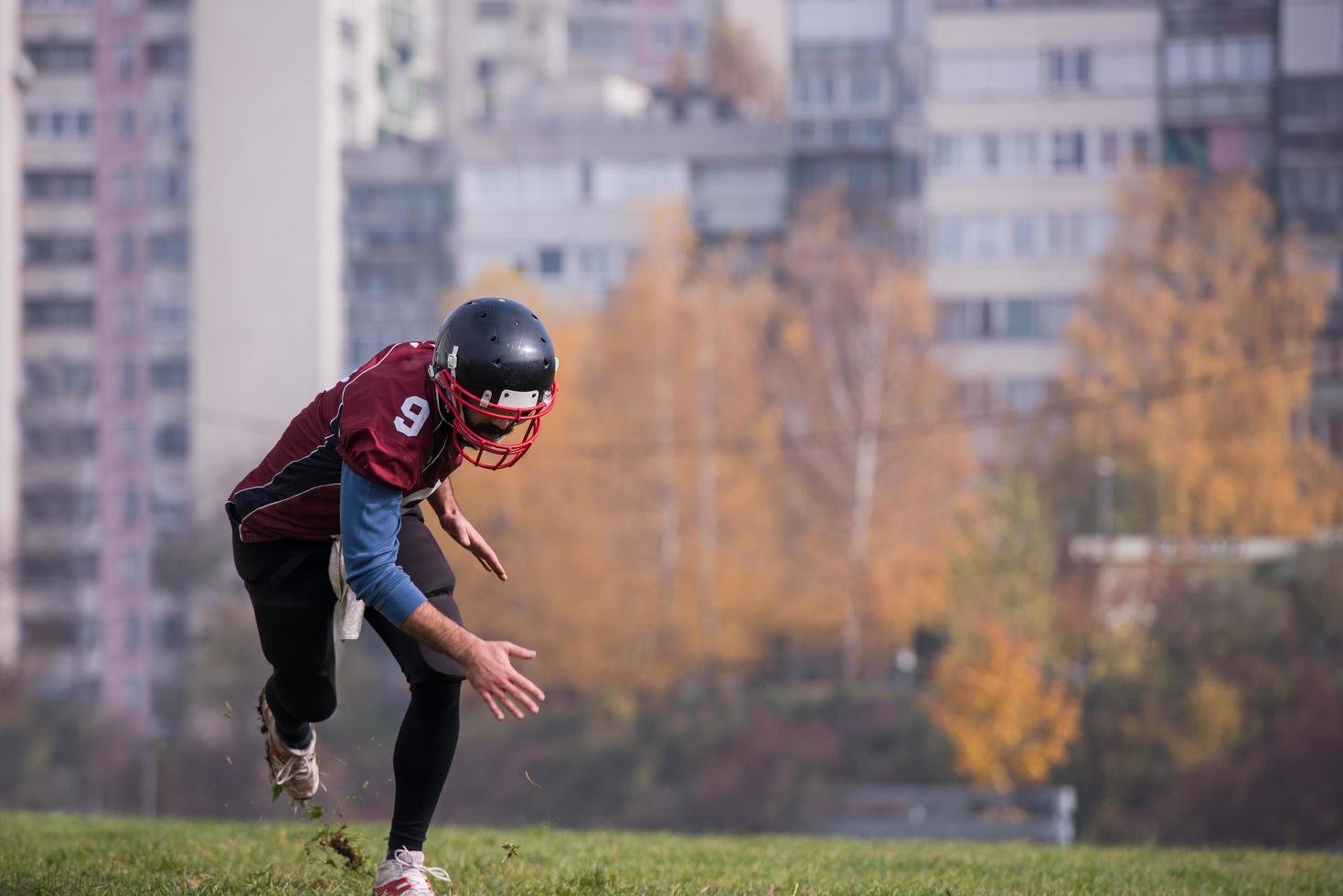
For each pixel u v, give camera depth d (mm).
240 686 164000
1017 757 125000
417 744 13648
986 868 20547
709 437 163875
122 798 158625
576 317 182000
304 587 13453
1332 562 140250
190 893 14922
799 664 174625
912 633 169000
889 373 168500
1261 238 180875
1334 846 121188
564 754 144625
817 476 166500
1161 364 174875
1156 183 182750
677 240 173750
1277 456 167000
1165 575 146250
